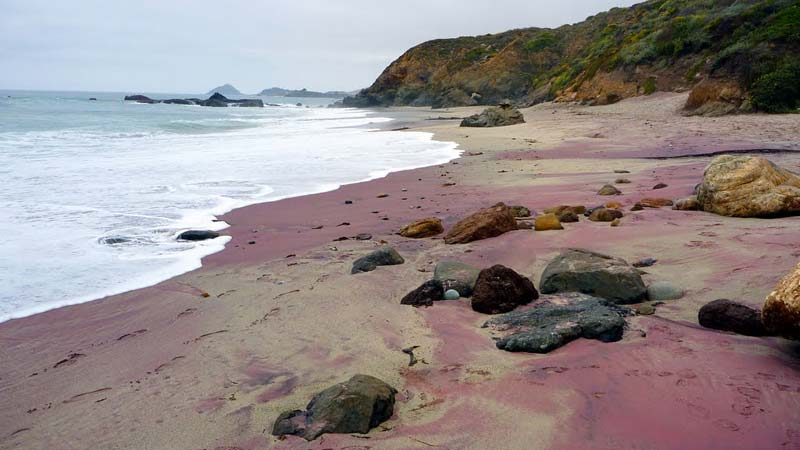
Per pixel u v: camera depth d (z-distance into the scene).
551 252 7.05
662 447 2.97
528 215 9.40
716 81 28.59
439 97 87.75
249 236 9.21
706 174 8.73
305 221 10.23
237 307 5.91
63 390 4.36
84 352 5.07
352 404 3.42
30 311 6.05
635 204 9.29
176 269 7.46
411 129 33.53
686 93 35.22
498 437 3.21
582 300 5.08
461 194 12.17
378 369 4.28
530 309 5.07
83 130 27.62
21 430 3.79
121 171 15.00
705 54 38.16
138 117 41.06
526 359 4.20
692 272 5.82
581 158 17.05
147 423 3.75
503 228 8.23
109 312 6.02
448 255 7.42
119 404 4.04
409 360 4.40
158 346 5.08
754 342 4.11
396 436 3.30
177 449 3.40
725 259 6.02
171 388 4.23
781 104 25.22
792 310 3.66
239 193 12.73
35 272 7.21
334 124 40.44
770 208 7.80
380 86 103.12
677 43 40.38
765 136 18.55
